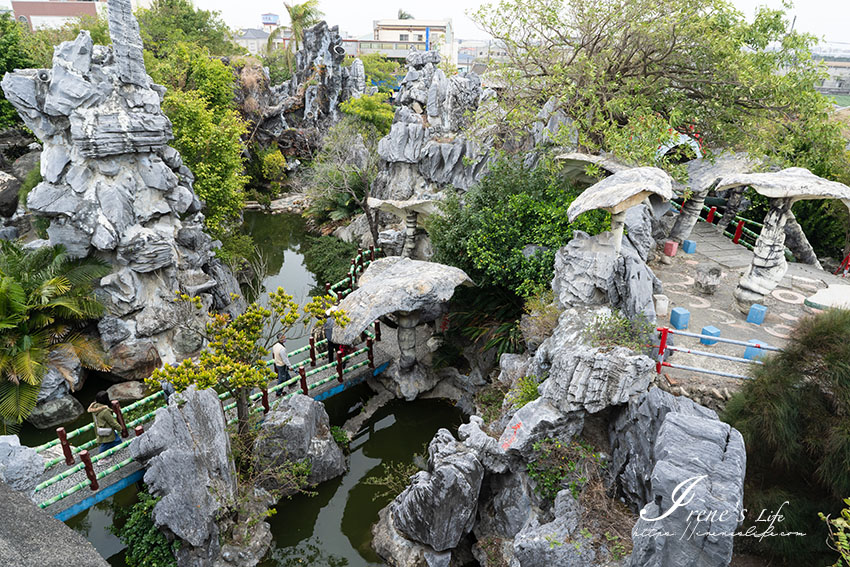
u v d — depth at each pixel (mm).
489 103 21797
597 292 12344
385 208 24000
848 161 18094
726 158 17922
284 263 29625
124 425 13383
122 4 15789
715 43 16844
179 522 10992
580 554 9227
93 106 15859
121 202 16688
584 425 11109
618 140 15672
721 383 10719
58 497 11406
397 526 12148
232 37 57656
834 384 8562
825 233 19188
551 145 19391
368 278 17781
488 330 16766
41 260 16891
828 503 8609
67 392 16859
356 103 37875
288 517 13500
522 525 10945
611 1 18062
